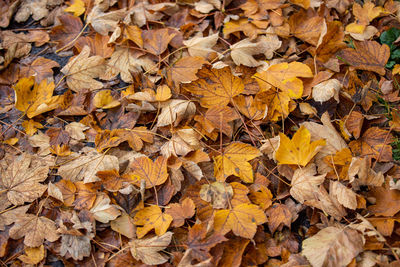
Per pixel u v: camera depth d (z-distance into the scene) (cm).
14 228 137
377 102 149
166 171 140
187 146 143
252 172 141
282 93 146
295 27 156
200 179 140
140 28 158
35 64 155
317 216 139
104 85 152
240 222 136
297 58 153
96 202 140
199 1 159
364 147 144
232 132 146
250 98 147
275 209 139
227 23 156
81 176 142
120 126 147
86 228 137
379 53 151
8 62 155
